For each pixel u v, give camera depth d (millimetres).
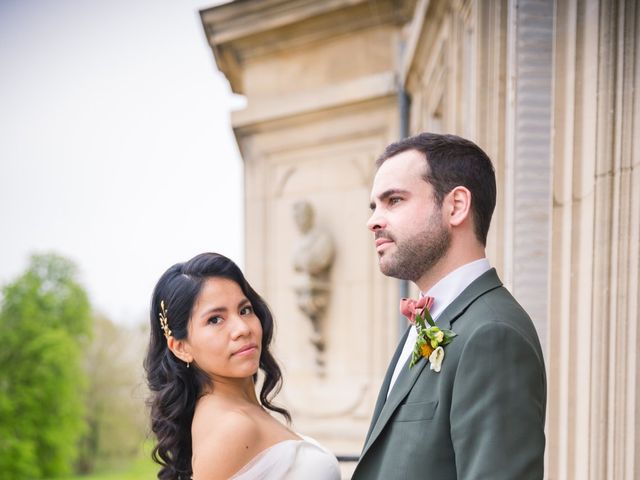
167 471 2174
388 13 5969
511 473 1375
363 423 6121
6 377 28250
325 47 6383
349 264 6305
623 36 2084
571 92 2256
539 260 2572
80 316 31000
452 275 1700
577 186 2236
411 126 5949
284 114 6562
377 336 6129
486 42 3199
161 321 2211
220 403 2139
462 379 1502
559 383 2301
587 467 2117
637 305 2002
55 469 28625
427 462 1567
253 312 2230
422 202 1702
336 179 6406
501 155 3008
